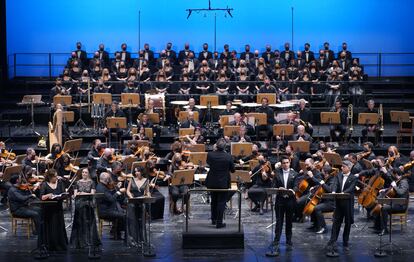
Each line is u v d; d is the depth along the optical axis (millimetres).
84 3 34281
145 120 26812
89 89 28781
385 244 18391
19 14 34125
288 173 18453
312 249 18328
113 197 18969
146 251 18062
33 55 34312
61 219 18281
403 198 17703
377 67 34531
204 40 34531
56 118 26031
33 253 18047
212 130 28047
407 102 31656
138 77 31219
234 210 22266
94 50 34438
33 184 19781
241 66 30875
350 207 18109
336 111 27781
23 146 27484
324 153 21891
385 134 28828
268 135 27422
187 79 30391
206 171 22797
